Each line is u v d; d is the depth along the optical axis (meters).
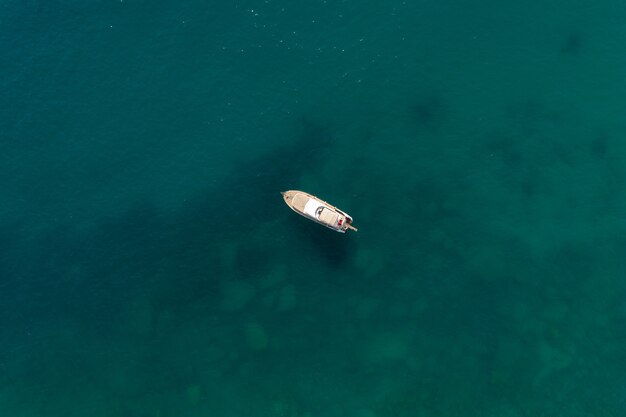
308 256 94.44
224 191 97.31
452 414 89.19
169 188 97.69
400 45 104.06
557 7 106.88
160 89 102.06
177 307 93.44
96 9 106.88
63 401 90.62
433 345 91.75
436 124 100.44
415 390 90.19
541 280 94.06
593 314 92.94
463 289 93.44
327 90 101.62
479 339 91.88
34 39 105.56
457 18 105.75
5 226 96.38
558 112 101.25
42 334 92.62
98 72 103.38
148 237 95.81
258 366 91.44
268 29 104.69
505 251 94.94
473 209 96.62
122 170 98.50
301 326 92.56
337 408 89.62
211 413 89.81
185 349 92.06
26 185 98.12
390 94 101.56
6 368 91.56
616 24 105.69
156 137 99.81
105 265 94.81
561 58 103.75
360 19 105.19
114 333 92.69
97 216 96.69
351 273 93.81
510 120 100.75
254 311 93.06
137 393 90.75
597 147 99.75
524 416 88.81
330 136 99.50
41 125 100.81
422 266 94.12
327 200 96.44
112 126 100.44
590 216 96.69
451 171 98.25
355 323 92.50
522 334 92.12
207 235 95.75
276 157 98.50
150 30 105.38
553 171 98.56
